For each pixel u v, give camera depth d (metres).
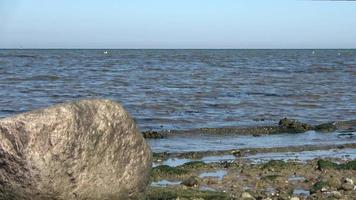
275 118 23.08
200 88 35.81
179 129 19.80
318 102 28.97
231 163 13.72
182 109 25.30
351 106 27.61
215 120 22.20
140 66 64.38
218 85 38.31
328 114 24.73
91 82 38.62
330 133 19.92
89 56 108.00
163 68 60.16
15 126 6.82
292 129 20.17
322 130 20.42
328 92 34.06
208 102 28.02
